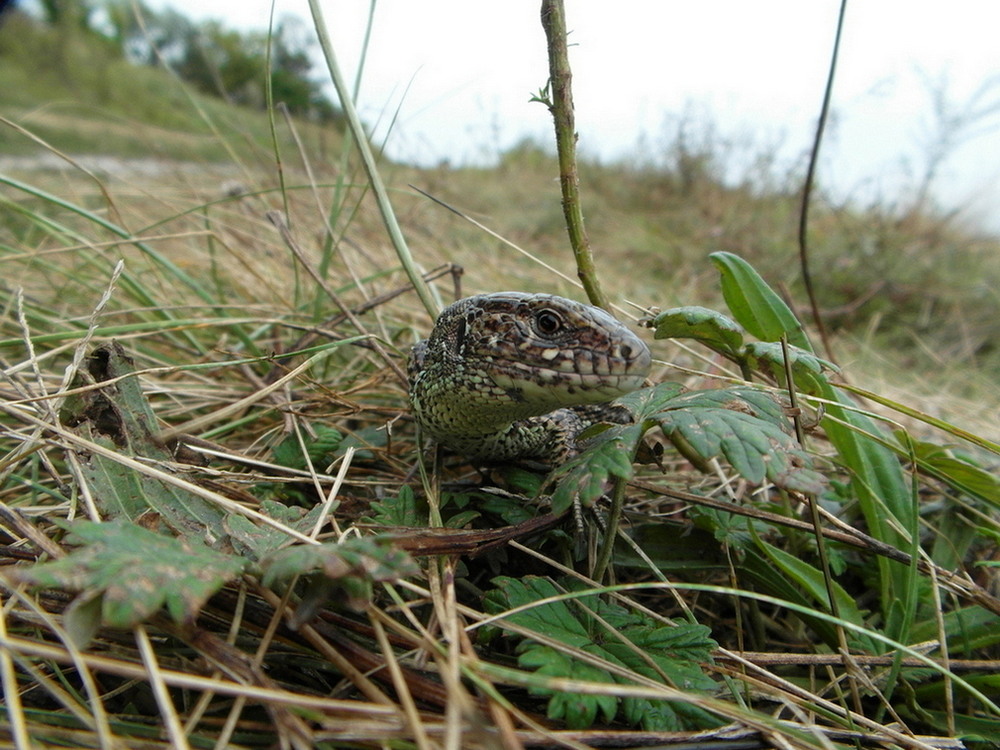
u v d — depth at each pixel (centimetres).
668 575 8
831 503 9
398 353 11
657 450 7
